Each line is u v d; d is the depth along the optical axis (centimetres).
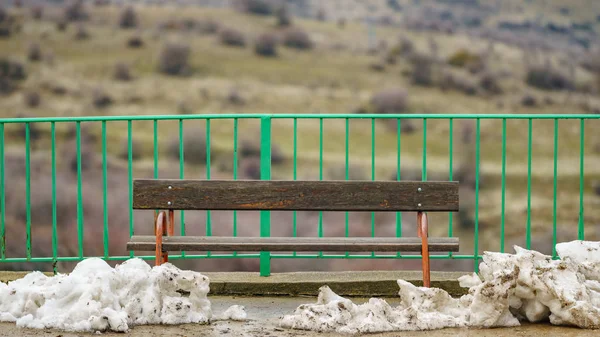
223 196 887
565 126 9925
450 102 13800
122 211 4809
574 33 19012
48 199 4809
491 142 9406
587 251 871
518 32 18875
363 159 9138
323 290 841
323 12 19950
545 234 5834
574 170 7988
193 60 15238
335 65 15688
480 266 855
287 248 845
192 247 845
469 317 806
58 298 806
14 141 7644
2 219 993
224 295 979
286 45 16788
